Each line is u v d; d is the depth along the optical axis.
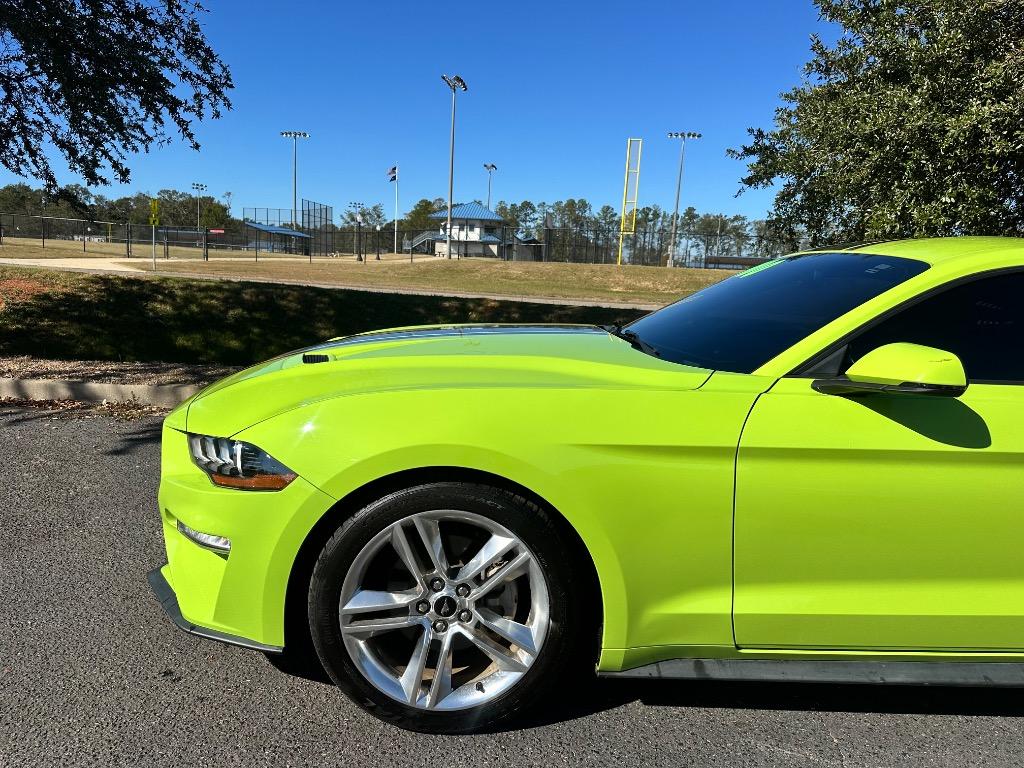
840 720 2.33
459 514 2.09
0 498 4.10
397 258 53.53
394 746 2.15
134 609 2.94
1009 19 5.88
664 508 2.05
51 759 2.06
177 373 7.11
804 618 2.11
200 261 32.12
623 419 2.05
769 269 3.15
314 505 2.06
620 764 2.10
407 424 2.04
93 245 46.97
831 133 6.69
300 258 47.28
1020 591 2.11
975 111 5.47
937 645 2.14
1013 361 2.17
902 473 2.02
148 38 9.06
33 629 2.77
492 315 12.13
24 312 9.50
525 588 2.21
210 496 2.15
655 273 31.81
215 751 2.11
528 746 2.17
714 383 2.12
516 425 2.04
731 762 2.12
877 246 2.82
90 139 9.21
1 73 8.72
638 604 2.11
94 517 3.87
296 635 2.26
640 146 42.69
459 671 2.28
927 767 2.11
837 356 2.15
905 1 6.53
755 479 2.04
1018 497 2.03
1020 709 2.41
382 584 2.19
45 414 5.98
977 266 2.27
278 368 2.54
